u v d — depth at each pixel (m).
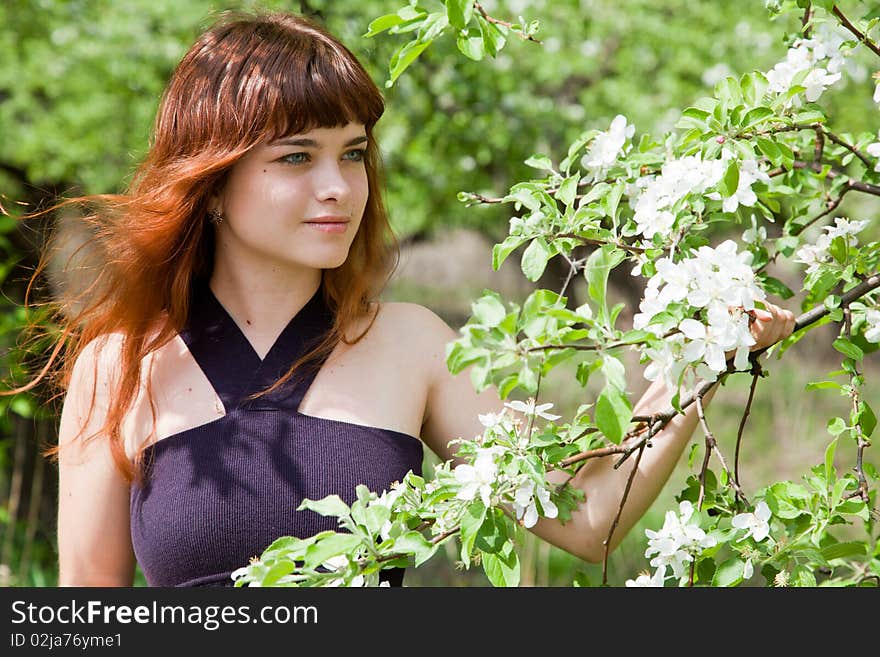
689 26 7.27
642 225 2.09
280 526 2.21
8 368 5.04
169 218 2.30
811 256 2.30
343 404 2.31
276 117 2.16
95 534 2.37
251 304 2.39
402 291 12.94
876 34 2.42
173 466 2.28
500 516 1.92
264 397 2.30
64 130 6.93
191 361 2.37
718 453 2.02
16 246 5.70
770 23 7.10
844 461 7.53
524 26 2.28
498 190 7.48
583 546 2.24
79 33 6.93
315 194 2.20
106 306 2.44
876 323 2.28
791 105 2.24
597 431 2.11
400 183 7.22
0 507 6.17
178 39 6.76
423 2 2.79
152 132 2.47
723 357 1.81
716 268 1.86
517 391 4.59
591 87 7.44
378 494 2.24
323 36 2.27
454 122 6.89
